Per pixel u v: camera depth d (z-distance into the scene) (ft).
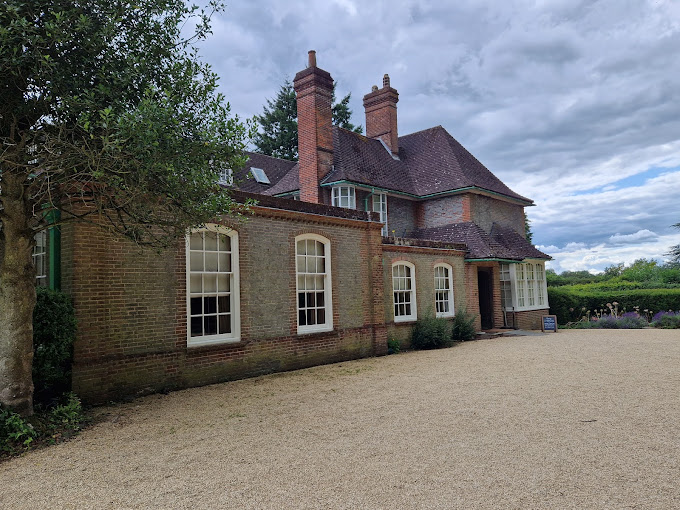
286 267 36.47
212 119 20.38
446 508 11.98
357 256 43.27
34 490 14.15
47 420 20.79
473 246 60.08
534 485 13.21
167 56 21.03
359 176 59.67
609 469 14.23
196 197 20.39
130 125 16.26
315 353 38.06
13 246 20.24
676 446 16.06
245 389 28.53
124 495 13.51
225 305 32.58
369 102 77.15
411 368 35.14
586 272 162.09
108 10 18.89
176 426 20.65
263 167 77.77
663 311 72.69
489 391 25.88
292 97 123.44
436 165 71.26
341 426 19.88
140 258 27.45
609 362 34.32
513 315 65.05
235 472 14.97
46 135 18.06
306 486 13.66
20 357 20.18
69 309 23.61
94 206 25.29
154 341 27.78
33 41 16.28
